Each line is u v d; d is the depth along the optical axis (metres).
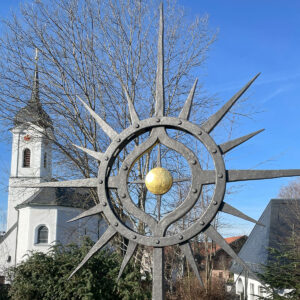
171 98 17.91
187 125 5.39
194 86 5.54
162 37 5.82
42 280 12.49
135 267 13.16
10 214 42.78
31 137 18.58
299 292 12.11
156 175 5.35
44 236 35.94
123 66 17.66
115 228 5.38
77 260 12.59
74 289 11.97
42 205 36.00
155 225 5.27
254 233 24.77
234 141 5.23
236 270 26.38
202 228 5.07
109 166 5.63
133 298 12.00
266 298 12.89
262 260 20.23
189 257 5.12
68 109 17.22
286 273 12.62
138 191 16.56
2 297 13.54
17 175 41.03
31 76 17.67
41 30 17.53
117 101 17.59
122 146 5.69
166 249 18.30
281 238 20.88
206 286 17.00
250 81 5.30
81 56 17.77
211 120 5.35
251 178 5.10
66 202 36.03
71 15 17.58
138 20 17.97
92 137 17.42
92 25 17.92
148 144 5.48
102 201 5.48
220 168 5.16
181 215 5.20
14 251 39.22
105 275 12.61
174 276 20.44
